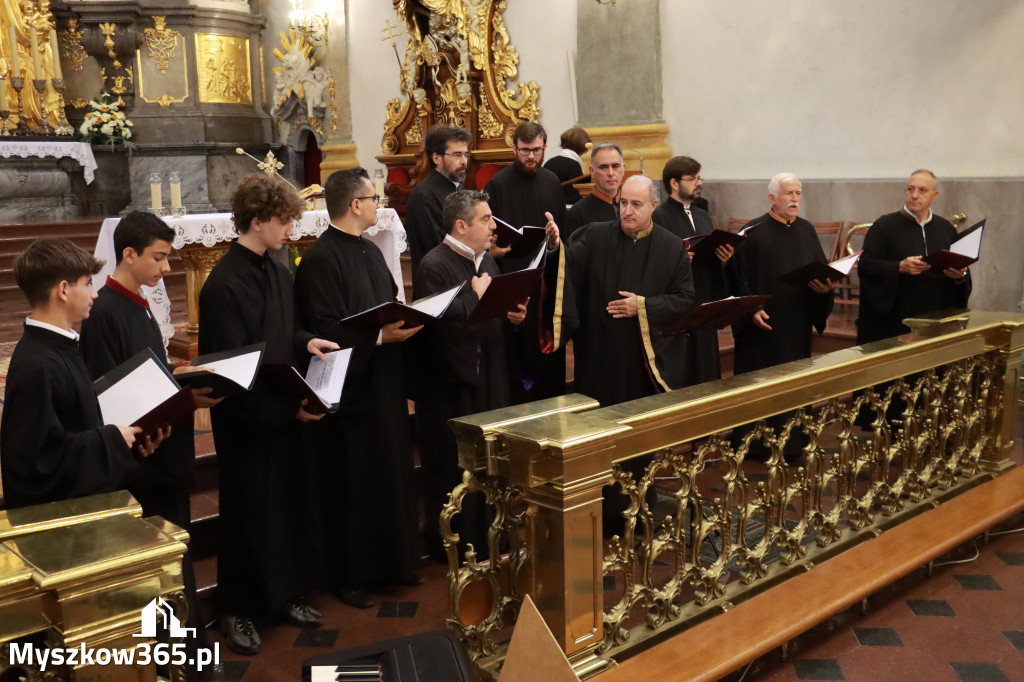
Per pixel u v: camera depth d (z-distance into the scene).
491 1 10.91
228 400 3.44
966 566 4.18
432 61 11.40
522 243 4.43
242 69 15.41
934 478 4.73
